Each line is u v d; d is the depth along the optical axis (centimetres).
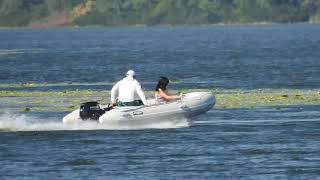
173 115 7931
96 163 6259
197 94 8125
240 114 8950
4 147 6938
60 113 9200
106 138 7338
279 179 5691
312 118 8575
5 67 18512
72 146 6975
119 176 5816
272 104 9800
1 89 12744
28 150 6800
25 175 5866
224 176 5791
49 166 6162
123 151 6731
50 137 7419
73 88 12700
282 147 6856
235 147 6875
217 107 9575
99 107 7900
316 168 6003
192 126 8069
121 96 7862
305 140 7200
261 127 8006
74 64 19600
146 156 6506
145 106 7856
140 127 7850
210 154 6569
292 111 9156
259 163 6200
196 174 5862
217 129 7875
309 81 13362
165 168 6059
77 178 5766
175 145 6981
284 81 13450
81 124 7819
